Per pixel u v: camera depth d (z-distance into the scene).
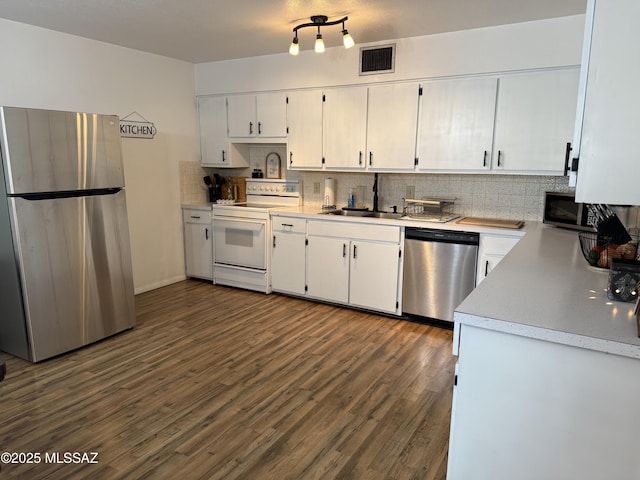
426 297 3.51
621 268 1.47
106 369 2.77
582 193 1.38
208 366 2.81
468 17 3.03
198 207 4.62
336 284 3.91
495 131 3.34
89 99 3.77
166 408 2.33
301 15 3.05
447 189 3.90
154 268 4.53
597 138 1.34
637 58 1.27
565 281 1.74
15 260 2.73
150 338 3.26
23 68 3.31
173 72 4.47
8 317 2.88
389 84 3.66
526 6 2.80
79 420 2.21
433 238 3.39
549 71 3.10
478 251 3.26
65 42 3.55
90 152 2.99
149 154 4.34
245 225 4.33
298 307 3.97
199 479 1.81
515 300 1.49
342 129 3.94
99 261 3.12
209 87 4.64
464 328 1.37
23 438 2.07
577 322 1.28
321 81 3.96
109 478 1.81
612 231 1.94
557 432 1.29
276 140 4.32
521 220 3.61
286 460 1.93
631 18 1.26
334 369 2.77
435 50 3.43
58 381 2.61
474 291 1.60
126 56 4.01
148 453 1.97
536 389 1.29
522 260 2.13
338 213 4.09
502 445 1.37
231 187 5.03
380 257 3.65
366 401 2.40
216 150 4.73
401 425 2.18
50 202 2.80
